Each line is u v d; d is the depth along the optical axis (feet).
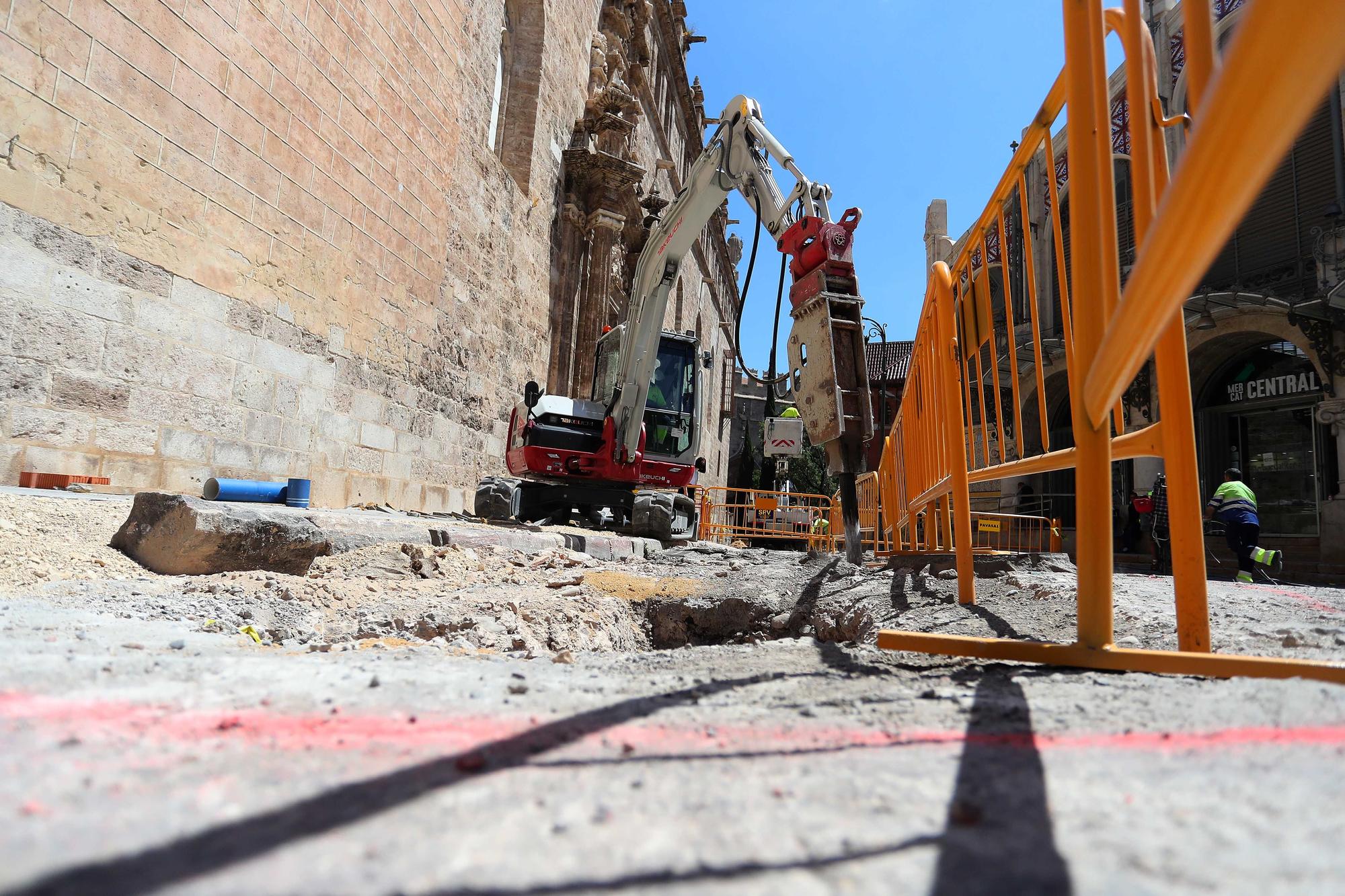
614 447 39.24
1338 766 3.62
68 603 11.01
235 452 28.48
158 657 7.03
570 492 40.91
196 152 26.35
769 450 70.28
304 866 2.59
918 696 5.93
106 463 23.26
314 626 13.28
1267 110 2.23
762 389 170.19
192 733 4.46
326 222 33.73
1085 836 2.89
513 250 55.21
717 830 3.01
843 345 19.61
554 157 62.75
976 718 5.11
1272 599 14.44
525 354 57.77
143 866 2.55
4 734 4.21
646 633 19.70
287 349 31.30
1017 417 11.71
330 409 34.30
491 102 51.75
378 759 4.02
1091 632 7.08
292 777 3.65
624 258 76.95
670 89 104.88
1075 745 4.33
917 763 4.03
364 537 20.53
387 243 38.83
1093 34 7.55
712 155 29.76
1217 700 5.15
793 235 21.94
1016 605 13.51
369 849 2.76
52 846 2.70
